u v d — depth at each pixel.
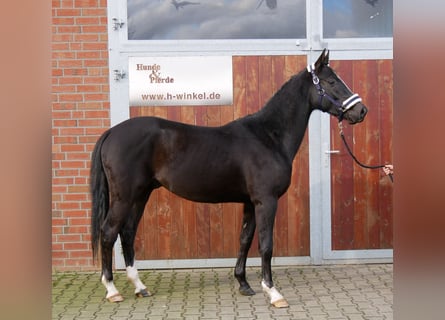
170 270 5.57
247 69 5.54
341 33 5.57
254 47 5.52
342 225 5.63
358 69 5.57
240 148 4.43
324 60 4.50
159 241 5.56
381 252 5.66
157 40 5.48
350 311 4.23
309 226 5.62
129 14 5.46
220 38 5.53
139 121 4.46
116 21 5.43
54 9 5.41
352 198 5.62
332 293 4.72
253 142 4.45
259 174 4.38
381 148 5.62
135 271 4.70
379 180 5.63
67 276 5.38
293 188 5.61
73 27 5.42
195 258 5.58
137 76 5.49
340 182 5.62
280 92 4.57
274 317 4.10
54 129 5.45
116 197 4.38
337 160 5.61
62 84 5.44
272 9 5.52
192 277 5.32
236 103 5.54
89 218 5.50
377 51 5.56
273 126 4.52
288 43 5.52
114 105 5.48
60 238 5.50
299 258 5.63
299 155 5.59
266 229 4.39
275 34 5.54
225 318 4.09
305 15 5.54
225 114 5.54
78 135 5.46
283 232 5.61
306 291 4.79
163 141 4.41
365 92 5.59
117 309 4.34
